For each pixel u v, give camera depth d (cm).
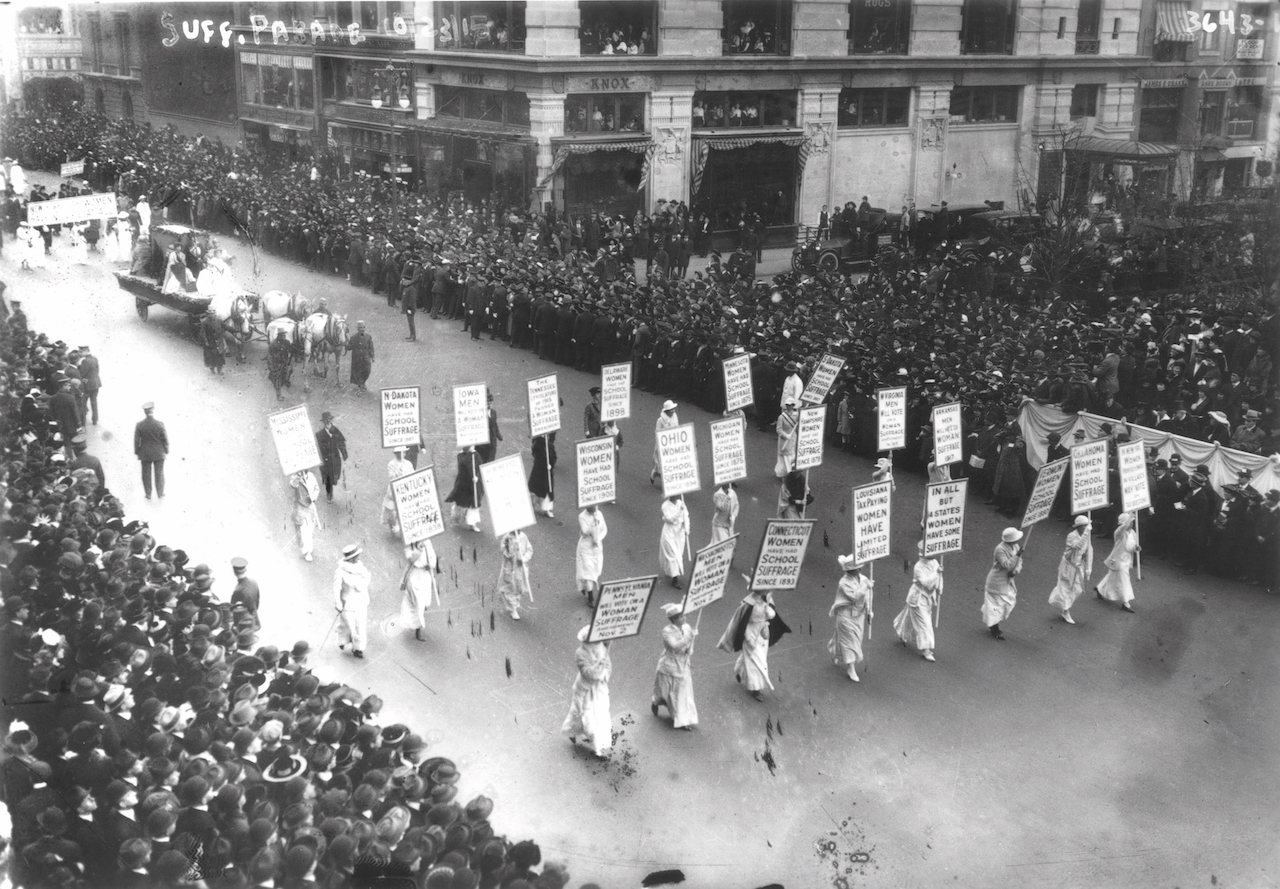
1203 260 3609
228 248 4272
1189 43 4681
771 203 4550
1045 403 2398
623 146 4084
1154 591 2023
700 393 2925
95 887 1009
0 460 1850
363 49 4434
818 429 2189
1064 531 2253
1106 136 4903
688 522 2053
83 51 5072
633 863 1319
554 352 3241
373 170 4566
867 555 1725
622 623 1496
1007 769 1516
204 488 2320
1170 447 2202
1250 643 1836
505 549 1831
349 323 3538
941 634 1858
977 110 4847
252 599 1658
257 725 1203
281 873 1017
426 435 2669
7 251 4119
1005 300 3641
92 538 1589
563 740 1548
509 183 4116
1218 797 1467
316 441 2225
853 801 1446
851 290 3512
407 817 1099
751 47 4284
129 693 1242
